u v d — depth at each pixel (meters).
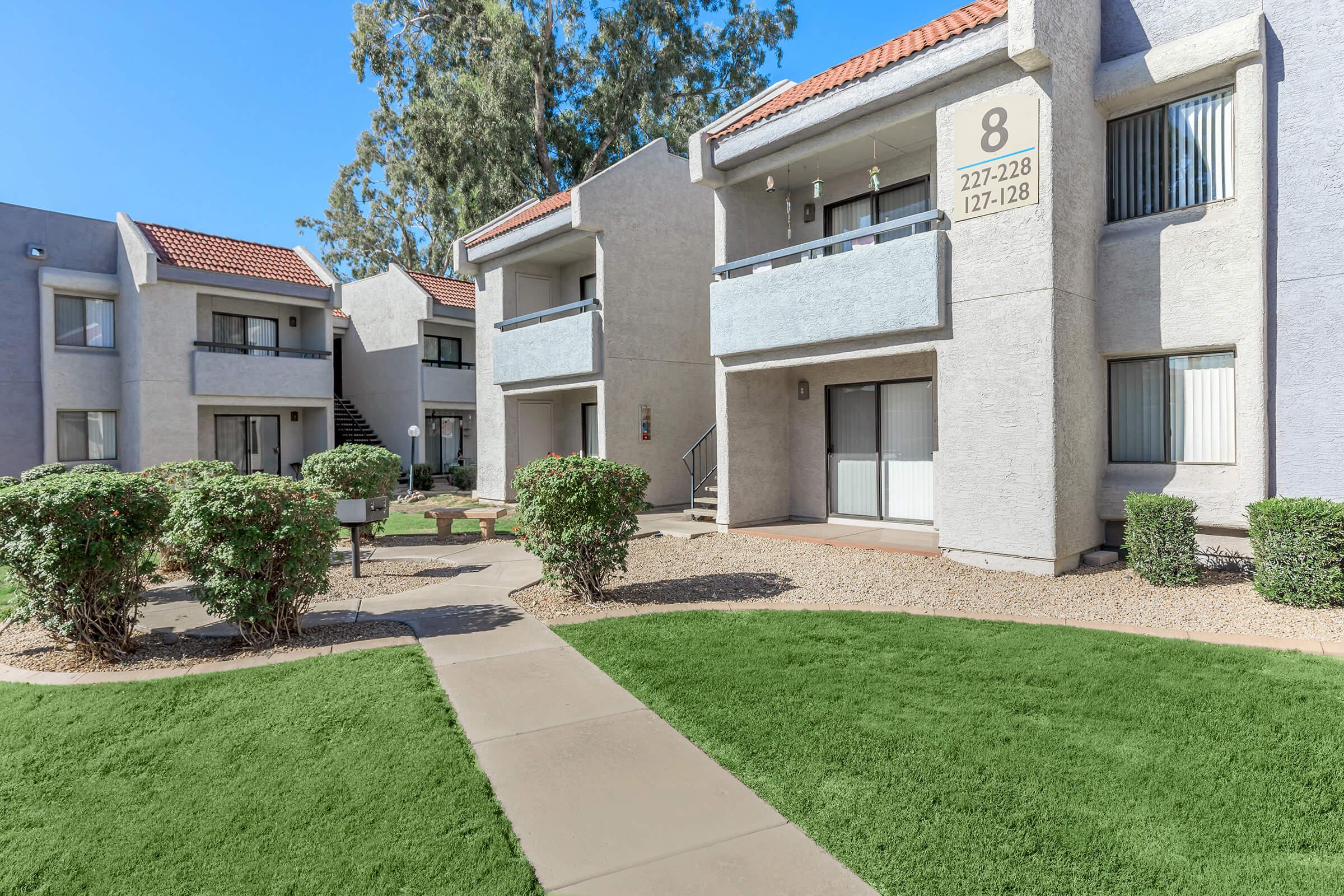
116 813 3.66
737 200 12.39
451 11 29.12
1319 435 7.69
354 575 9.59
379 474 12.83
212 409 21.52
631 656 6.02
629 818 3.57
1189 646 5.81
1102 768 3.90
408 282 24.78
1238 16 8.13
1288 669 5.24
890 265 9.47
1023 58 8.00
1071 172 8.55
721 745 4.32
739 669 5.62
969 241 8.89
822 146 10.77
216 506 6.22
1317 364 7.70
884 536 10.98
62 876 3.15
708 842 3.35
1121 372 9.30
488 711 4.95
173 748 4.39
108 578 6.28
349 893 3.01
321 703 5.05
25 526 6.01
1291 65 7.82
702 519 13.98
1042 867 3.10
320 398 22.31
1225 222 8.17
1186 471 8.64
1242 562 8.19
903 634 6.41
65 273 18.81
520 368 16.58
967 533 9.04
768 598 7.93
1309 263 7.72
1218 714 4.52
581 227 14.59
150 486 6.68
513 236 16.66
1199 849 3.20
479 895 2.99
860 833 3.37
